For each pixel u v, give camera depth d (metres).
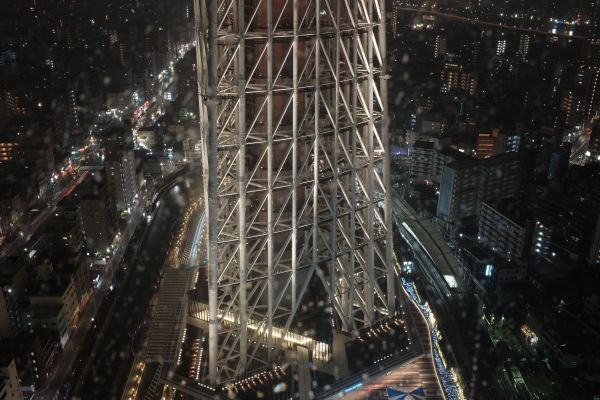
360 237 107.25
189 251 178.50
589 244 183.38
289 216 97.94
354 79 91.94
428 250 188.62
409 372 107.19
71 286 155.75
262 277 93.38
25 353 129.50
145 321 150.62
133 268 181.12
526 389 130.25
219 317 93.81
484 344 146.62
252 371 99.12
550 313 149.88
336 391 95.88
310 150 91.06
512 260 173.62
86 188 197.25
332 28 87.75
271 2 80.31
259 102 89.62
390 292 109.94
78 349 148.25
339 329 107.56
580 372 132.38
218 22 86.19
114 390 128.75
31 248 191.38
